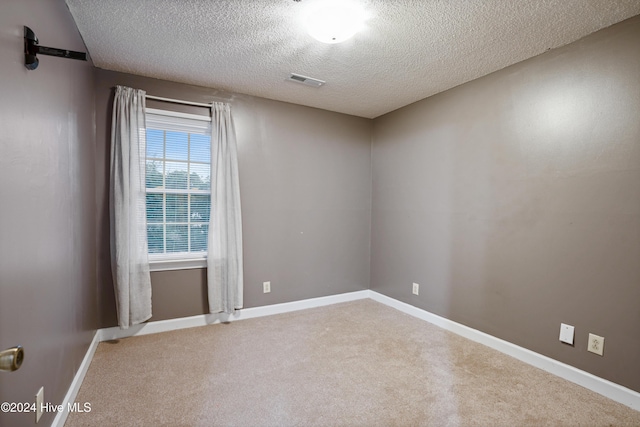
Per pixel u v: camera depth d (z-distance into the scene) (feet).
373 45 7.11
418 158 10.74
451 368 7.27
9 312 3.48
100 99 8.41
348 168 12.42
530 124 7.57
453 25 6.28
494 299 8.34
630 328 5.95
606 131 6.29
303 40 6.95
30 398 3.99
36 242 4.22
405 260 11.25
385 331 9.45
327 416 5.57
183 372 6.97
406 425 5.36
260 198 10.64
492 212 8.41
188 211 9.72
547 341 7.21
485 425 5.38
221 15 6.04
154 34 6.72
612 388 6.15
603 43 6.33
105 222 8.48
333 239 12.16
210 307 9.57
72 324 5.89
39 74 4.37
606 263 6.28
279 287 11.07
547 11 5.79
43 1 4.57
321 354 7.91
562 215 6.97
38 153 4.32
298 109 11.28
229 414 5.59
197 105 9.54
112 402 5.88
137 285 8.56
